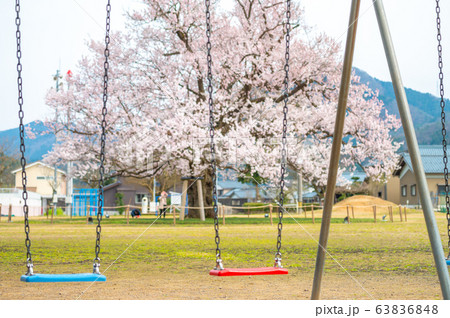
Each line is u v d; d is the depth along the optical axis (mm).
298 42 28125
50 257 10570
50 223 26406
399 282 7074
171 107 29078
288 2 7195
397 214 38281
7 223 26438
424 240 14414
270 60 27906
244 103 29188
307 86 29250
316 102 30188
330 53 28203
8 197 49250
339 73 28969
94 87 28547
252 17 29109
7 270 8469
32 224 25391
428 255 10555
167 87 28500
